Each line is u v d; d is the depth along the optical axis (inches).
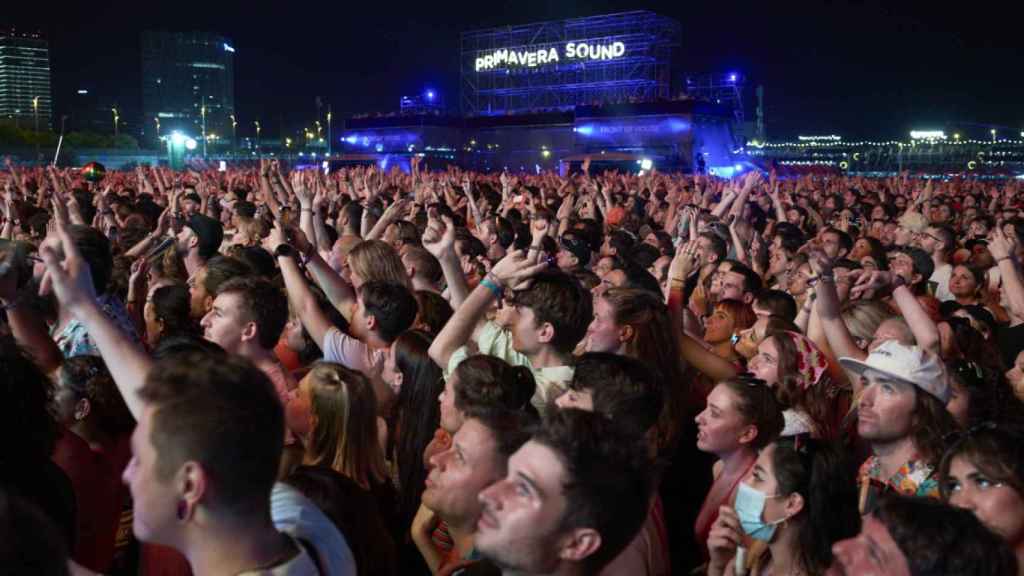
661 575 137.9
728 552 141.3
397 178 966.4
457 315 175.6
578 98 3376.0
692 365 218.2
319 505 126.8
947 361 194.1
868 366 161.2
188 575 120.7
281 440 89.7
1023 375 231.3
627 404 146.2
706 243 326.3
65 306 125.4
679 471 195.3
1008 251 301.4
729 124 2994.6
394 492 168.4
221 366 88.3
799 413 185.3
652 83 3149.6
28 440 123.2
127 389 123.3
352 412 155.2
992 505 119.4
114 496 152.1
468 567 122.3
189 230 307.9
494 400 145.8
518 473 93.6
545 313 176.7
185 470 83.4
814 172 2593.5
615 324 187.8
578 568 93.0
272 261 292.8
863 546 89.5
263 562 87.1
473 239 342.6
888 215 654.5
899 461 159.6
